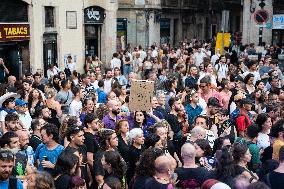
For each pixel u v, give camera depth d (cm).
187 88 1368
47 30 2262
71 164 663
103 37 2770
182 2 4191
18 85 1342
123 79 1694
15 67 2111
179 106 1095
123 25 3616
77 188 619
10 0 1997
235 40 3738
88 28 2684
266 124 917
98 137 834
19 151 750
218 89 1407
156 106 1098
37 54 2183
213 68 1758
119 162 700
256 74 1659
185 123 1069
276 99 1295
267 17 2398
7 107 1005
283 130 842
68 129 784
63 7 2383
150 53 2770
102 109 1045
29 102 1161
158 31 3800
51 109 1127
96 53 2772
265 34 3353
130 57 2548
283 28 3309
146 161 668
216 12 4819
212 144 958
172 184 641
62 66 2395
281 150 676
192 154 679
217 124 1036
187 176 665
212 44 3053
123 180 702
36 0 2152
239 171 679
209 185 546
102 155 736
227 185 571
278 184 660
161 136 855
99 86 1501
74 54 2492
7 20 1984
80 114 1098
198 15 4525
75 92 1189
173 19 4122
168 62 2781
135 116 1027
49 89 1234
